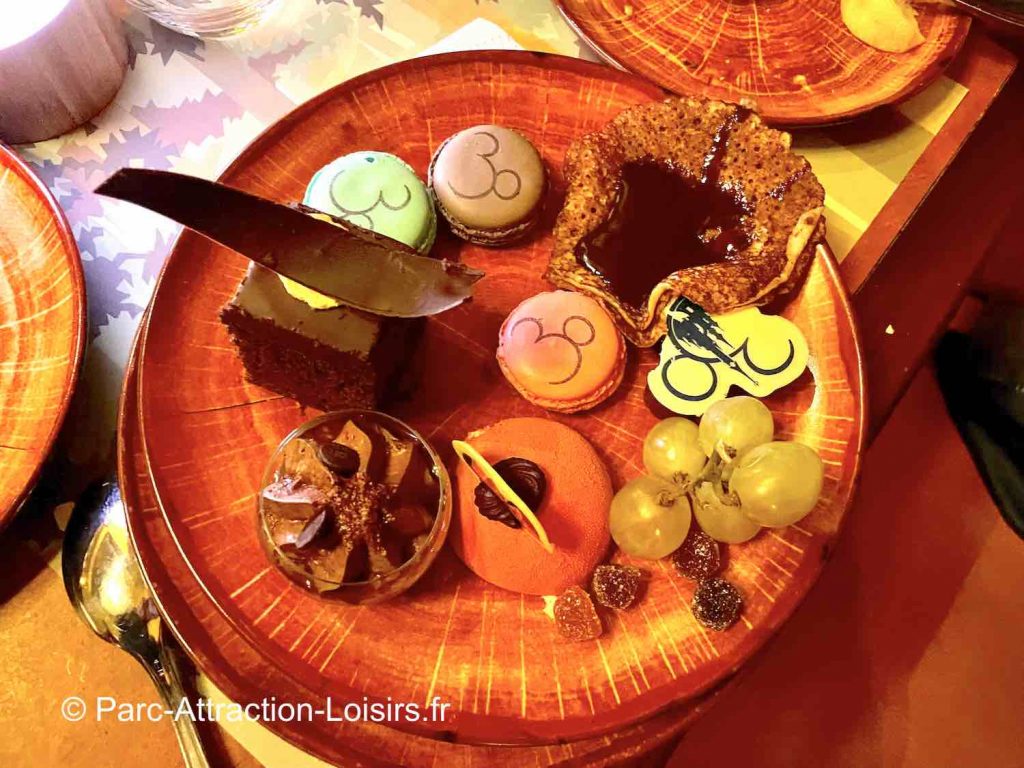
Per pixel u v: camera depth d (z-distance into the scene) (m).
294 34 0.32
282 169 0.29
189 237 0.27
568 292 0.28
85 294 0.25
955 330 0.48
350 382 0.25
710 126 0.29
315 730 0.23
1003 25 0.30
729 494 0.23
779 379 0.27
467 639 0.24
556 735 0.22
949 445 0.48
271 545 0.22
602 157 0.29
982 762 0.43
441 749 0.23
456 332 0.28
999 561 0.47
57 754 0.24
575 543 0.25
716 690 0.24
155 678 0.24
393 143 0.30
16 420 0.25
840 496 0.25
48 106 0.28
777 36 0.32
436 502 0.24
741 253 0.28
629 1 0.33
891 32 0.31
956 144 0.31
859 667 0.44
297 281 0.22
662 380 0.27
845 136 0.31
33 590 0.25
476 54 0.30
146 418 0.25
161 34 0.31
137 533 0.24
